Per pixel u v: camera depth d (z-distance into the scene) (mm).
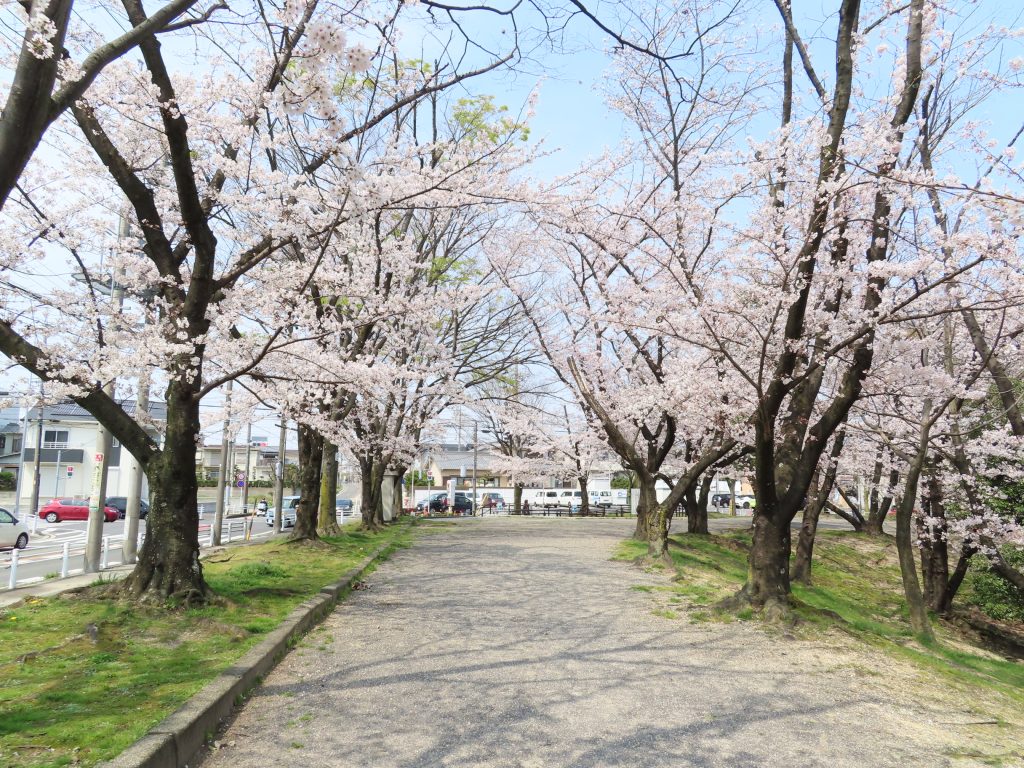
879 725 5254
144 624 6863
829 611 9023
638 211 11391
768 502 9156
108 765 3480
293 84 6375
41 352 7078
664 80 12766
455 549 16922
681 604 9742
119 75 7547
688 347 14578
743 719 5211
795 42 9438
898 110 8852
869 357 8891
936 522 13227
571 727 4895
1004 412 11383
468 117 15383
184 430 7859
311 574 11203
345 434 14047
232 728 4730
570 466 28297
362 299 12039
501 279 16938
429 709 5180
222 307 8922
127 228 10312
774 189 9719
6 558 17078
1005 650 13227
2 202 4195
